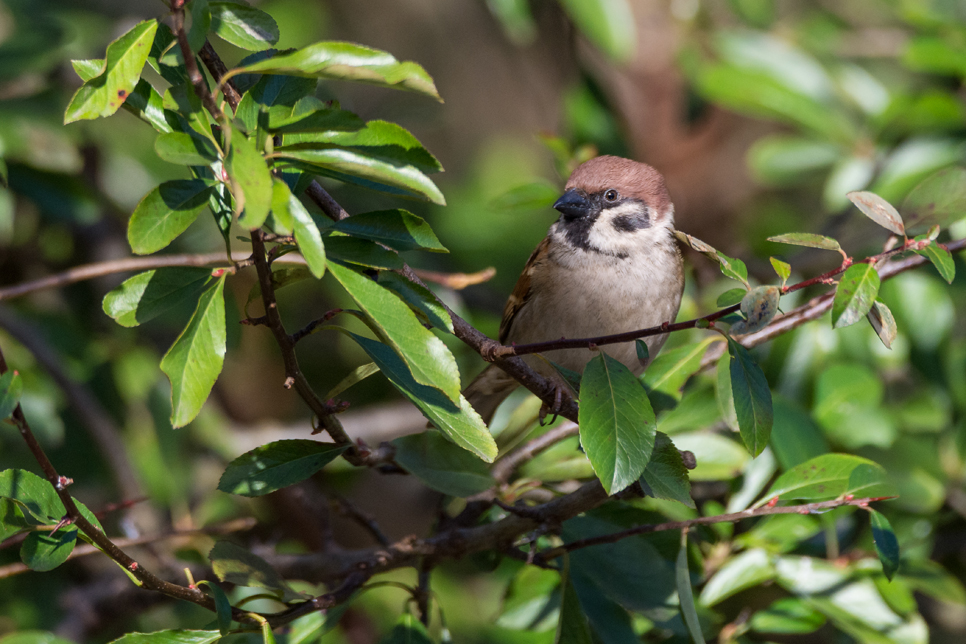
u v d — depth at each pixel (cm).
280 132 361
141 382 968
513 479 637
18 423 379
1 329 951
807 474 545
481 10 1594
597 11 923
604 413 433
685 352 662
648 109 1186
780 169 973
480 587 974
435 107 1252
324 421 463
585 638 527
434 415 427
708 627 612
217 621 456
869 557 657
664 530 579
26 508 409
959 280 858
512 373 470
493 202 862
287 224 334
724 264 425
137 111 395
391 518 1251
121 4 1180
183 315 944
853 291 411
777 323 662
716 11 1192
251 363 1108
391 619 902
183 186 361
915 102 892
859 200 442
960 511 773
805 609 641
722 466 648
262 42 386
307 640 559
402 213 421
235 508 930
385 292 388
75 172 941
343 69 331
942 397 821
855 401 754
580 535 596
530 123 1591
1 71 876
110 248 1045
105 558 921
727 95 968
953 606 889
